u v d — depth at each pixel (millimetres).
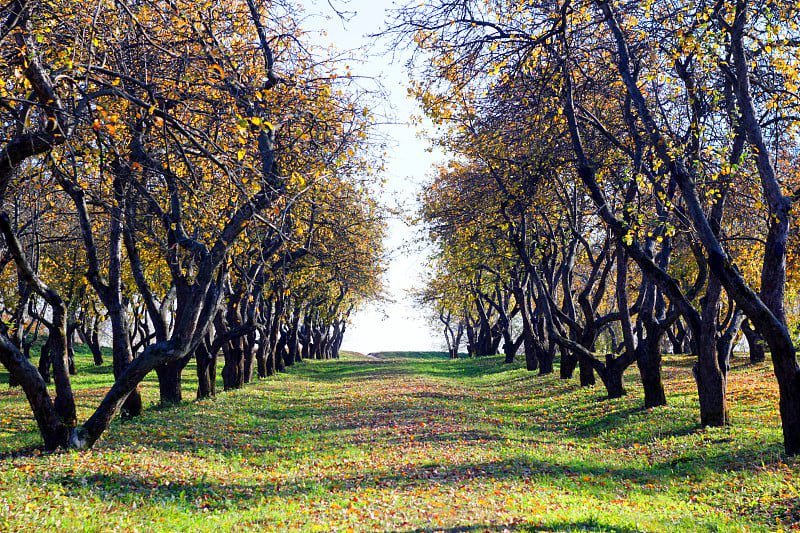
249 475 12680
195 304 14164
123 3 9492
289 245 21531
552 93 17656
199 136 9953
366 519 9125
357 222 31547
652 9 15289
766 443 14195
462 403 26094
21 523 7871
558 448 16172
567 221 29328
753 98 15578
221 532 8211
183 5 12539
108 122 9539
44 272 30562
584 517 9023
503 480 12008
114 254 18734
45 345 36125
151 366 14062
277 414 22719
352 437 17391
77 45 10141
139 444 15078
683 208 18109
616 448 16578
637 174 16234
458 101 21156
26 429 17797
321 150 15977
